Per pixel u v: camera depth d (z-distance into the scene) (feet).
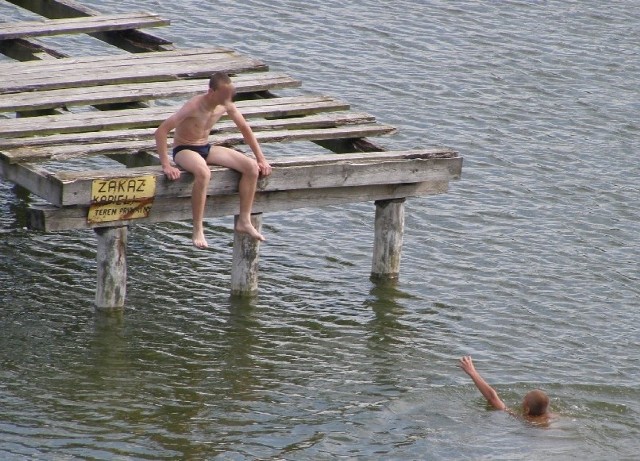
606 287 196.03
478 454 136.26
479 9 329.93
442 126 260.83
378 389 155.43
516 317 182.70
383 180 181.27
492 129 262.06
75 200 159.02
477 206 225.97
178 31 295.28
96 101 185.98
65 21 218.59
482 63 296.10
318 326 175.52
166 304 179.01
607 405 151.94
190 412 146.10
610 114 274.77
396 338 173.06
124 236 171.22
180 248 201.57
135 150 171.32
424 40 306.35
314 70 282.56
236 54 215.10
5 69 196.44
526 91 283.38
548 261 204.85
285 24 307.37
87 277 186.19
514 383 157.58
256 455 135.74
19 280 182.60
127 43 223.51
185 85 197.26
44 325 168.35
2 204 213.87
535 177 240.73
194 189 163.94
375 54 295.28
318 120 188.75
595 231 218.59
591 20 329.52
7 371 153.58
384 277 193.16
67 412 143.84
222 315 176.96
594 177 242.17
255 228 178.91
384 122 259.39
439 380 159.02
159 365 159.33
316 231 212.64
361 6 324.60
